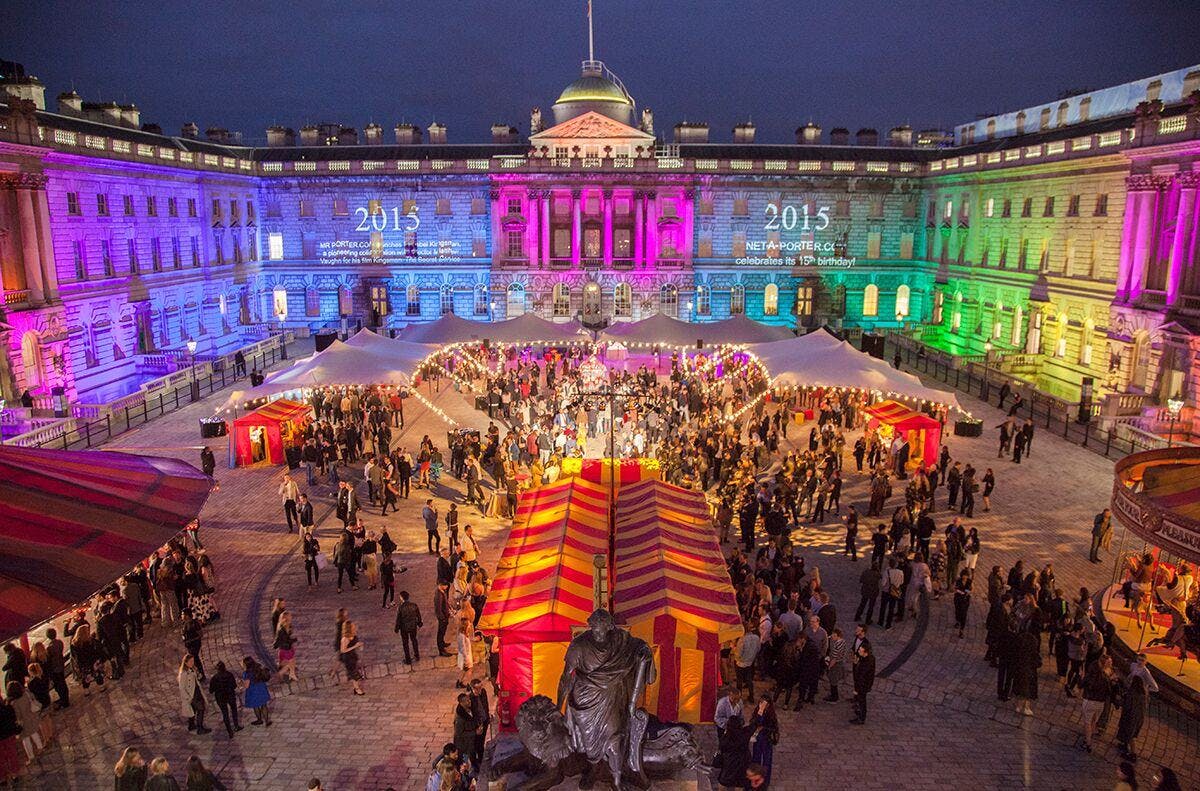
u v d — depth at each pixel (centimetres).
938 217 7206
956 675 2175
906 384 3881
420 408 4953
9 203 4553
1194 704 1992
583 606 1934
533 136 7456
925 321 7419
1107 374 4975
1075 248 5434
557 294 7456
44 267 4728
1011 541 3027
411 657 2247
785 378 4019
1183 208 4388
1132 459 2525
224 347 6919
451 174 7338
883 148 7744
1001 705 2039
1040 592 2258
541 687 1912
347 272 7562
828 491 3228
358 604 2561
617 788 1385
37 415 4334
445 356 5753
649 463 3250
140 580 2403
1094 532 2842
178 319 6266
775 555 2503
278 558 2891
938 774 1798
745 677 2039
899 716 2006
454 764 1553
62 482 1925
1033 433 4175
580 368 5003
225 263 6981
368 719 1998
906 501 3058
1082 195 5362
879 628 2409
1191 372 4291
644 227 7394
